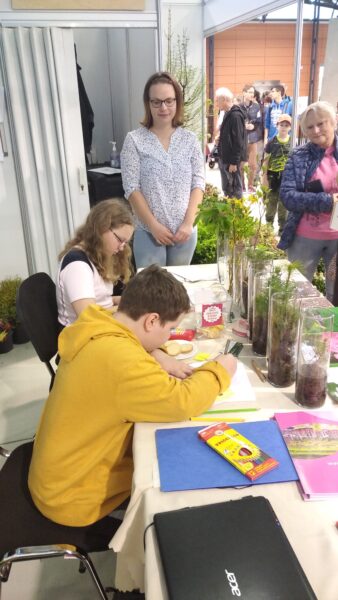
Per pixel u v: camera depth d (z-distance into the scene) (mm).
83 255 1975
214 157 5008
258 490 1003
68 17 3361
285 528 908
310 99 3326
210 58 4777
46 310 1961
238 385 1378
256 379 1433
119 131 5977
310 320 1229
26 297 1828
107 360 1147
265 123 3904
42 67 3408
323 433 1167
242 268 1824
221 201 2033
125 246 2105
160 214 2736
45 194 3697
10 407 2729
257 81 3889
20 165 3586
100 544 1241
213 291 1842
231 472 1050
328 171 2570
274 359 1364
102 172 4707
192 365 1499
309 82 3301
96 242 1967
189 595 762
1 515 1316
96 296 2049
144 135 2689
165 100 2559
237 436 1151
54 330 1977
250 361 1542
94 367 1155
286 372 1364
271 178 3477
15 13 3283
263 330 1523
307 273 2795
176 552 837
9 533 1262
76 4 3342
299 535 894
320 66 3178
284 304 1315
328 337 1219
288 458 1087
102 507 1281
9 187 3631
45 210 3729
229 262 2020
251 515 912
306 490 980
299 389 1279
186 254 2799
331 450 1104
